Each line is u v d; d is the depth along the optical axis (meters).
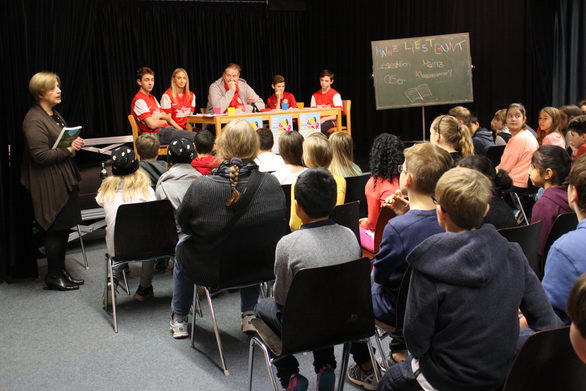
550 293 1.82
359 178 3.59
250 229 2.55
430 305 1.57
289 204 3.40
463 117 5.00
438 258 1.56
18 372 2.83
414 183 2.06
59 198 3.94
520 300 1.61
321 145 3.11
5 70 4.05
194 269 2.77
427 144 2.11
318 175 2.15
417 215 2.04
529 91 7.32
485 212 1.61
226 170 2.67
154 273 4.27
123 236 3.17
